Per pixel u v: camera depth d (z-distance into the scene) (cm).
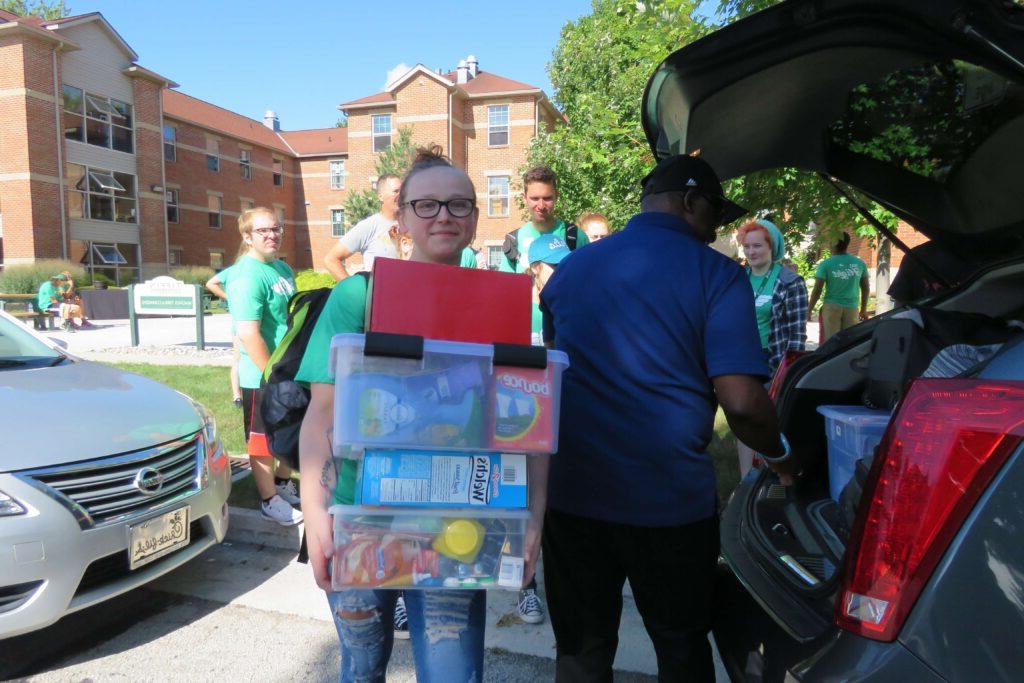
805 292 421
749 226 427
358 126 3095
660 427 180
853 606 133
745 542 206
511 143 2955
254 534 411
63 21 2562
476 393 148
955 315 252
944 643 121
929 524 125
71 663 285
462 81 3262
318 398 165
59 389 333
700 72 220
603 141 868
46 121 2477
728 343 177
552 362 151
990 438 123
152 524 302
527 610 319
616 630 204
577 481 189
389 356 143
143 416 327
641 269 188
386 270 151
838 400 265
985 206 271
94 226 2712
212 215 3491
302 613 330
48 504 266
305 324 216
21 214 2433
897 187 285
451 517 148
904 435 134
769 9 198
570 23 1705
